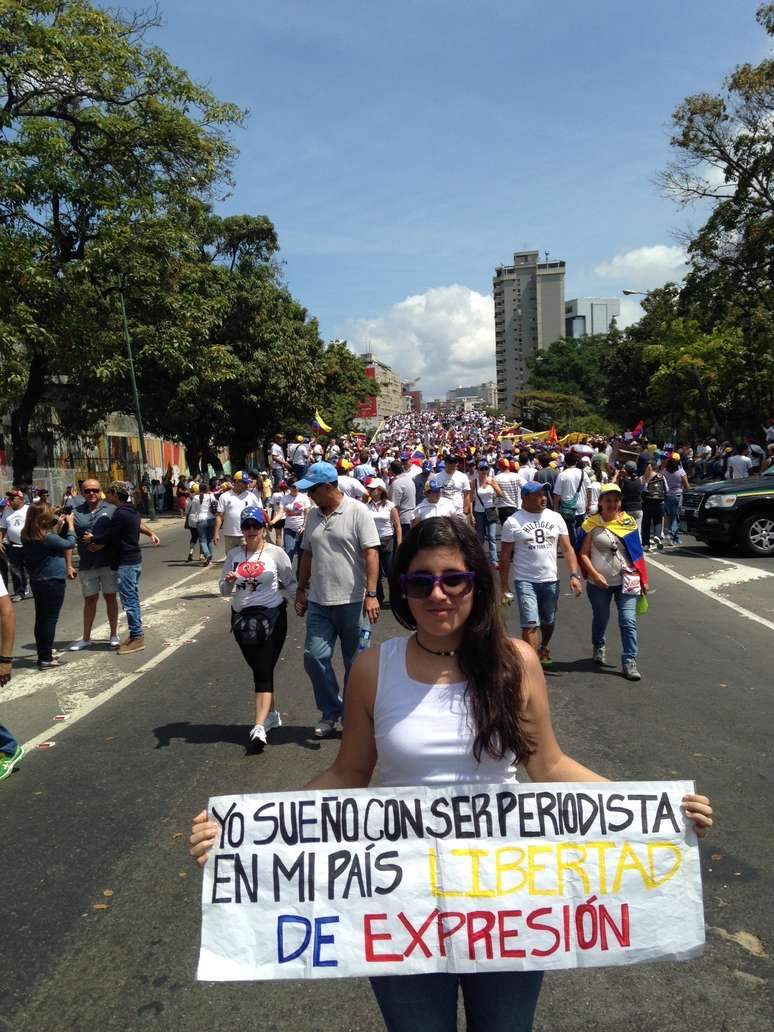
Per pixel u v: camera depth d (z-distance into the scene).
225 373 23.20
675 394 46.00
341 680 7.54
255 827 2.10
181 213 21.09
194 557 18.27
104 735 6.11
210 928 2.07
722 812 4.38
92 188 19.08
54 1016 2.94
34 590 8.41
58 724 6.46
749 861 3.83
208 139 19.88
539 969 2.04
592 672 7.42
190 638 9.62
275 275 41.69
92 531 9.06
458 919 2.05
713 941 3.24
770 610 10.06
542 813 2.07
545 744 2.13
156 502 37.59
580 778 2.13
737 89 27.23
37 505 8.35
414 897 2.05
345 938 2.05
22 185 17.41
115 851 4.18
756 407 42.38
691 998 2.93
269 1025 2.86
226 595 5.96
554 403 100.62
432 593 2.01
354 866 2.07
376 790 2.06
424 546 2.05
